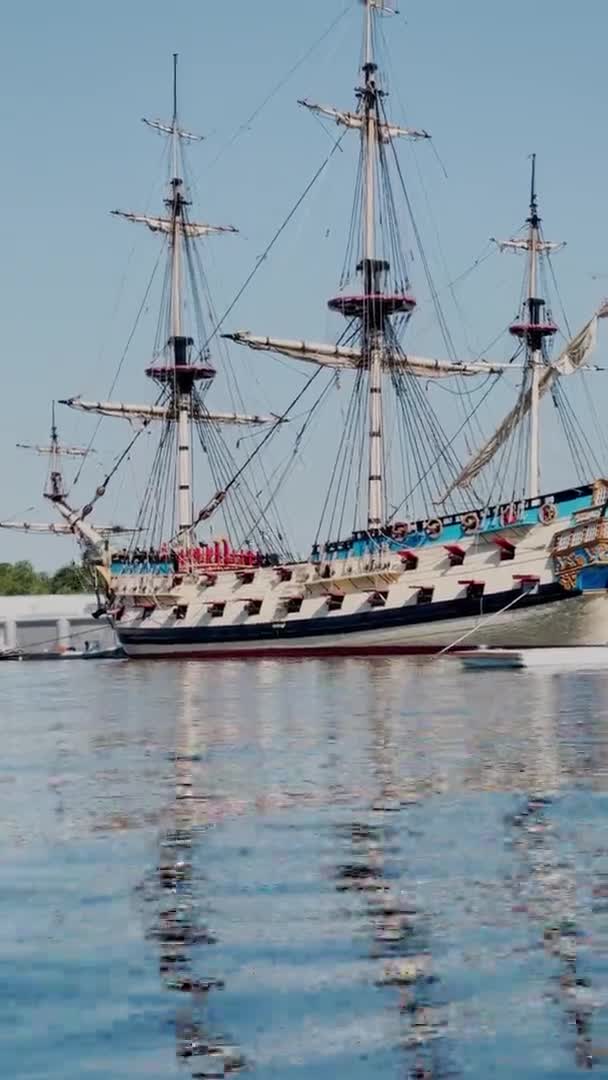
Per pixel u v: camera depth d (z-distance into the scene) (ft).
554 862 72.43
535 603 357.20
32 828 89.30
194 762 129.29
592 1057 43.60
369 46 443.32
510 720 167.53
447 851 76.59
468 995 49.60
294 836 83.35
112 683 323.98
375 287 437.17
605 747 131.23
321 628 409.28
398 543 387.34
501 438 419.95
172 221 508.12
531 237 410.11
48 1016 48.47
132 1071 43.27
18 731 176.55
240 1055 44.42
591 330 388.78
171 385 508.53
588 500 347.77
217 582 447.01
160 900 66.03
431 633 379.96
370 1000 49.34
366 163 441.68
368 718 178.50
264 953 55.77
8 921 62.39
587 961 53.36
